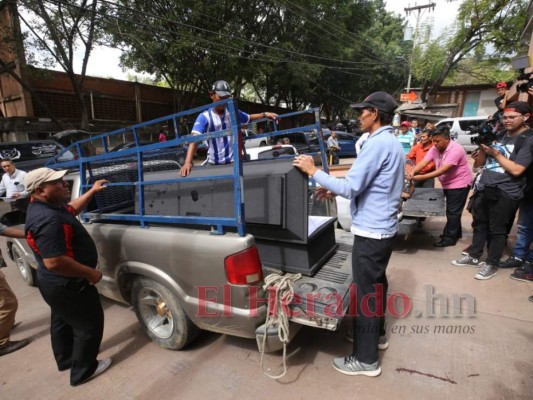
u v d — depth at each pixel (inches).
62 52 470.3
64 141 452.1
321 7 736.3
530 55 252.1
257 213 93.9
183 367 97.5
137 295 106.1
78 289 88.4
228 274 82.3
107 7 423.8
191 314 91.7
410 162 227.9
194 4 513.0
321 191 96.2
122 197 130.3
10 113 624.1
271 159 107.9
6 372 102.7
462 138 612.7
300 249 93.7
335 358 96.4
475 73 926.4
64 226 84.0
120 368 99.1
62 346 100.0
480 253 151.8
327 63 874.1
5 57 592.7
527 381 85.4
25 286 163.9
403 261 163.8
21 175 232.5
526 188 135.1
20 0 406.0
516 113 126.3
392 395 82.9
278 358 98.9
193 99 688.4
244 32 607.5
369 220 80.1
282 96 925.8
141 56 556.1
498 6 621.0
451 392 83.0
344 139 697.0
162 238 92.7
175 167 152.6
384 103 77.5
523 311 116.0
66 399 89.3
